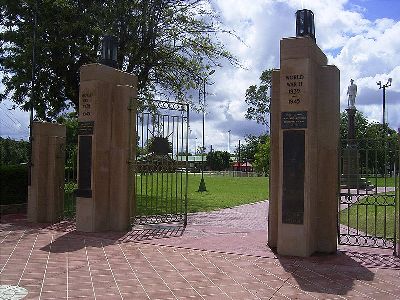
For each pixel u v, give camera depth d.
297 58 8.80
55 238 10.34
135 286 6.48
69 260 8.09
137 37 19.23
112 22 18.53
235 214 15.50
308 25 9.21
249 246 9.54
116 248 9.23
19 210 15.77
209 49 21.36
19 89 18.59
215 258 8.38
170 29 20.45
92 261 8.02
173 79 21.62
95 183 11.37
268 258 8.43
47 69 18.78
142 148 12.55
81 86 11.68
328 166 9.19
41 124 13.29
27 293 6.05
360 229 12.23
